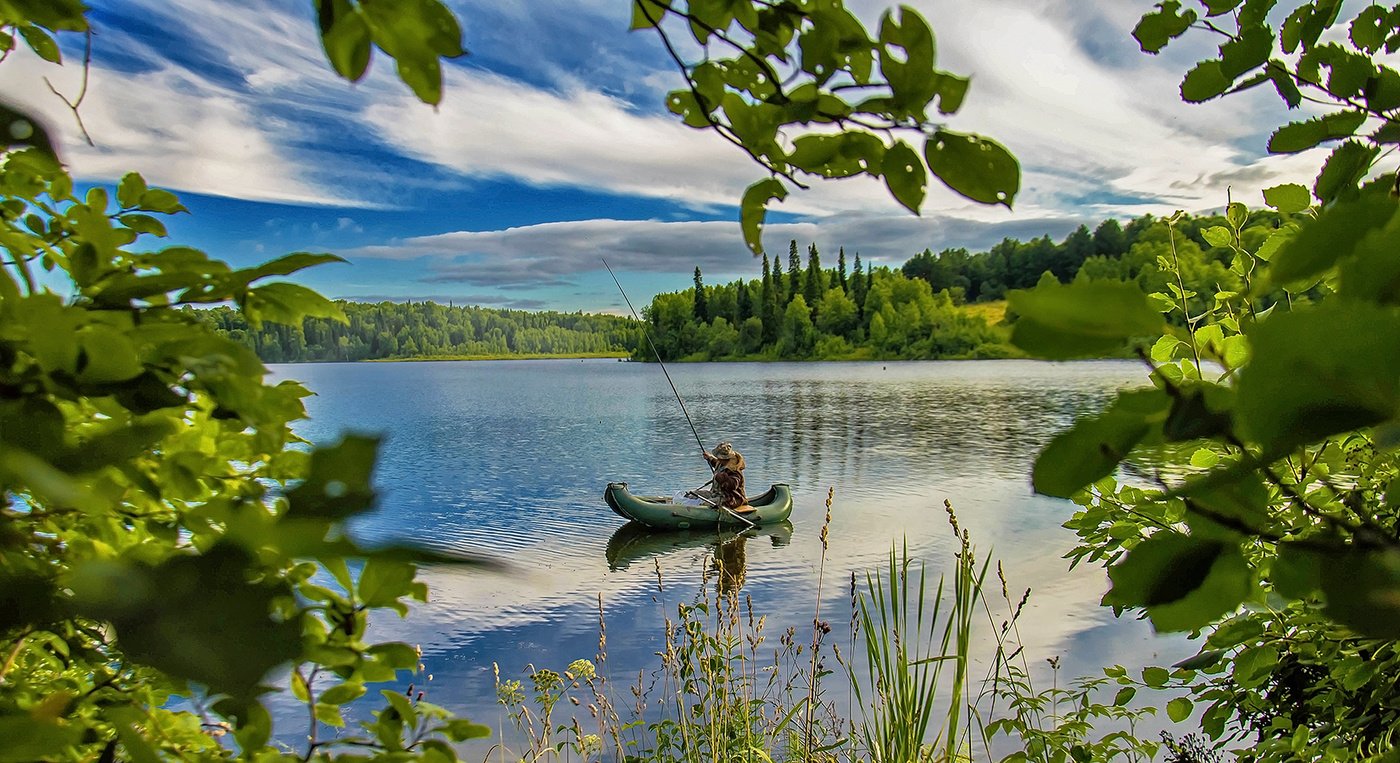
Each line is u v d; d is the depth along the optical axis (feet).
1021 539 55.21
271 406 2.80
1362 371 1.22
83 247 2.73
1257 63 4.54
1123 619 34.32
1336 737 7.37
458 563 1.28
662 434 124.47
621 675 30.91
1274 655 7.07
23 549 1.83
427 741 3.17
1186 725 19.65
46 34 3.76
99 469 1.89
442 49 2.35
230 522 1.48
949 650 28.43
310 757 2.95
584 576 48.98
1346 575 1.64
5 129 1.72
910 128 2.84
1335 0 4.28
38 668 3.70
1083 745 9.05
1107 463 1.67
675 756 16.35
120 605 1.44
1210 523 1.94
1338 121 4.20
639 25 3.53
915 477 83.35
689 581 47.80
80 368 2.09
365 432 1.51
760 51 3.43
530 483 84.48
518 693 18.08
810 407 160.97
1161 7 5.05
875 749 14.11
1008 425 127.44
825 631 15.62
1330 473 6.27
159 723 3.54
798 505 71.87
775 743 17.57
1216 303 8.50
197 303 2.77
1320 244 1.37
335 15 2.30
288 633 1.49
